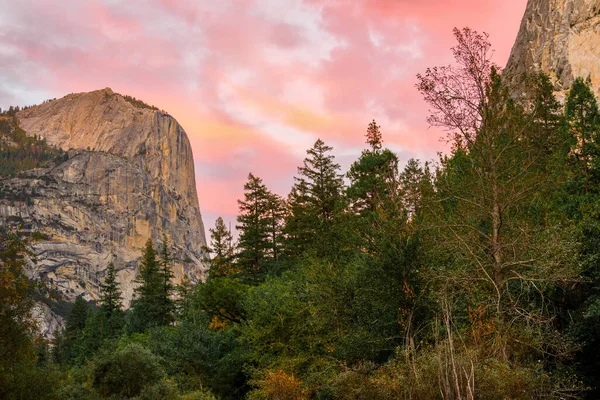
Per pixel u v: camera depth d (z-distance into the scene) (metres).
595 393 17.91
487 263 17.73
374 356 20.98
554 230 17.72
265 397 24.73
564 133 25.17
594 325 18.02
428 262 21.05
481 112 18.59
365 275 22.53
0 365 16.91
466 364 12.28
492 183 18.11
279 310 28.86
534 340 15.07
